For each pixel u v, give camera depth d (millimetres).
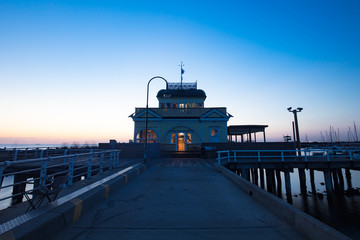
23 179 15344
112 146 20859
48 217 3629
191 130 25156
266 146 20844
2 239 2770
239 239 3531
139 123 25141
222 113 25250
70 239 3463
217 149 20812
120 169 11242
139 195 6613
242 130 28828
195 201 5957
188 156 21922
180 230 3895
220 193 6957
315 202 16422
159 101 29281
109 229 3906
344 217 12938
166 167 14125
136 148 21078
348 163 16406
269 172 18984
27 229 3092
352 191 19922
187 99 29234
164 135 24859
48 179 5082
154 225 4129
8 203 15430
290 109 23875
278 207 4805
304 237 3609
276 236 3652
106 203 5668
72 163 7223
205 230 3904
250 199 6207
